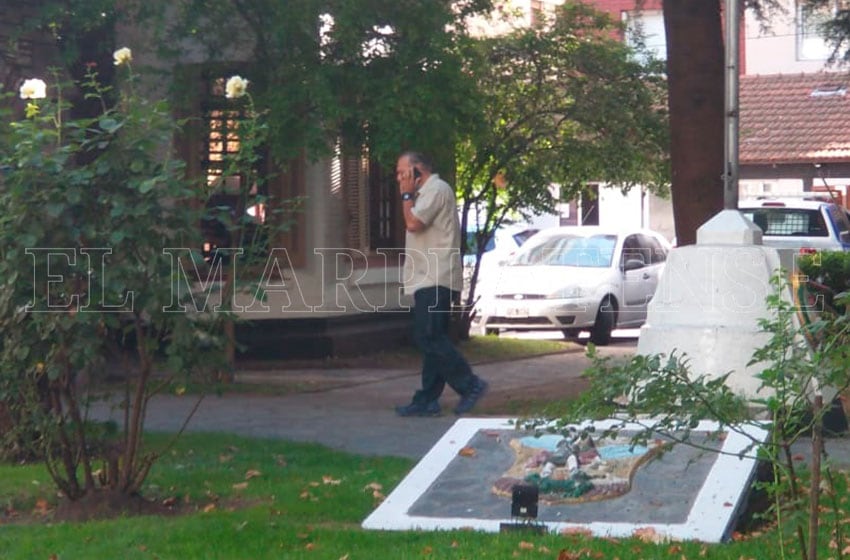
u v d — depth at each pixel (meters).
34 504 8.35
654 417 6.32
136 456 8.23
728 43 10.81
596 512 7.34
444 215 11.59
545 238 21.91
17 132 7.34
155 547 6.97
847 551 6.56
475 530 7.18
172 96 13.59
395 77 12.79
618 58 18.59
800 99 34.25
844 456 9.04
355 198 17.97
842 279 15.59
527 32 18.50
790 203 21.94
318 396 13.57
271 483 8.84
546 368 16.69
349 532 7.23
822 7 17.31
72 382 7.84
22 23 11.10
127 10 13.26
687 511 7.23
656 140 18.66
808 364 5.51
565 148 18.64
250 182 8.68
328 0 12.66
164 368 7.89
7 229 7.32
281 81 12.97
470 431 8.41
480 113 13.85
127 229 7.35
